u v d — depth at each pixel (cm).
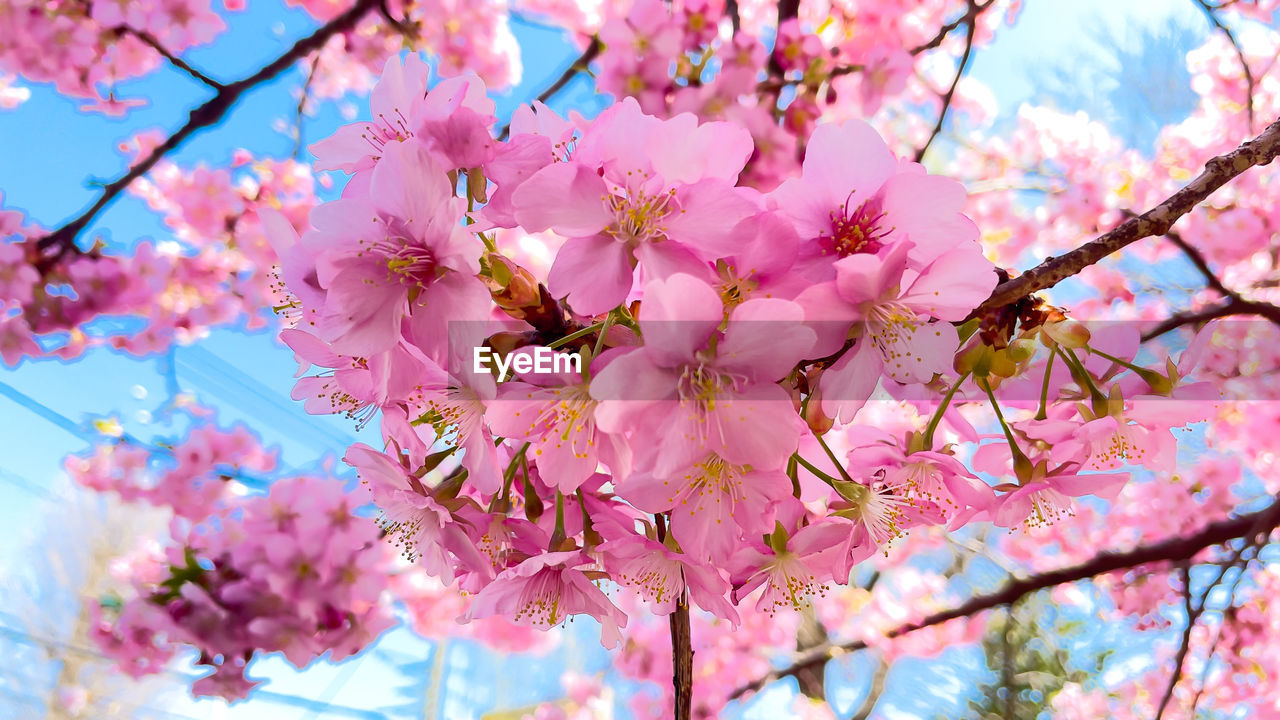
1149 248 64
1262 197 62
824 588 16
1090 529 68
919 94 67
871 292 14
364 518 45
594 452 14
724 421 13
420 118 15
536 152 15
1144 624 66
